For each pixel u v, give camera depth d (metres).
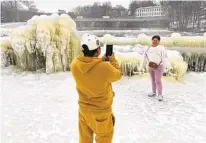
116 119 4.43
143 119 4.45
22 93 5.90
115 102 5.30
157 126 4.16
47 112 4.77
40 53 7.84
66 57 7.87
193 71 8.26
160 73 5.26
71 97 5.62
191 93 5.91
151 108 4.98
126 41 10.93
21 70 7.94
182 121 4.36
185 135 3.84
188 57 8.30
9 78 7.16
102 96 2.61
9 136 3.84
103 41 10.94
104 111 2.63
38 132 3.96
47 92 5.97
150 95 5.66
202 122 4.32
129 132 3.94
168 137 3.78
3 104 5.20
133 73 7.28
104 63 2.54
